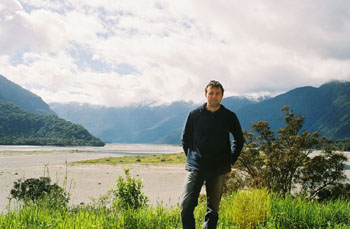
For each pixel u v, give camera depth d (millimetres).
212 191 3418
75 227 3412
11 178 38531
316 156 17781
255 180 14523
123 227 3797
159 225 4055
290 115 19734
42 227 3289
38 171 48094
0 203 21656
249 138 19391
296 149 18359
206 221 3463
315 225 4242
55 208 4109
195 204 3320
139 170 55906
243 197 4441
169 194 30016
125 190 5094
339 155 17234
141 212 4453
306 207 4773
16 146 176125
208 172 3324
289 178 18469
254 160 18047
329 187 17062
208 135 3352
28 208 3682
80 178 41031
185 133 3584
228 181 15719
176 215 4480
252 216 4113
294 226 4090
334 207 5094
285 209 4555
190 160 3455
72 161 72938
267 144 19219
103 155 109750
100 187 33156
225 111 3457
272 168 18047
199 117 3445
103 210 4395
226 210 4707
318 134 18672
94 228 3527
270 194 5051
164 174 50094
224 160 3420
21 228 3180
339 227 4117
